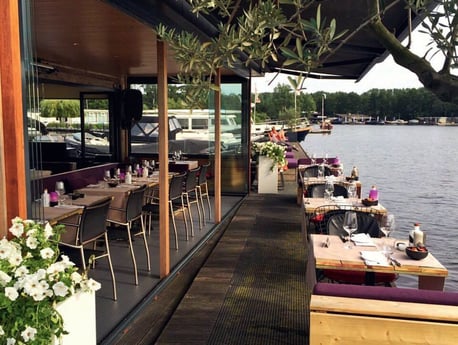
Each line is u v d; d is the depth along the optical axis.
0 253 1.97
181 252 5.71
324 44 1.32
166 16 4.09
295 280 4.64
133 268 5.05
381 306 2.27
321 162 9.57
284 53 1.45
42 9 3.76
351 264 3.14
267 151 10.00
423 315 2.18
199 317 3.78
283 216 7.74
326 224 4.39
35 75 2.21
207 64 1.53
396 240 3.73
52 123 10.02
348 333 2.26
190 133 9.97
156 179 6.93
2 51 2.04
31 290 1.93
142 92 9.77
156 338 3.49
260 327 3.60
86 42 5.38
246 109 9.61
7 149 2.09
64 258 2.25
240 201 9.15
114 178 7.10
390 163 16.98
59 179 6.58
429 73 1.31
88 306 2.42
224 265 5.12
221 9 1.48
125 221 4.84
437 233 8.25
